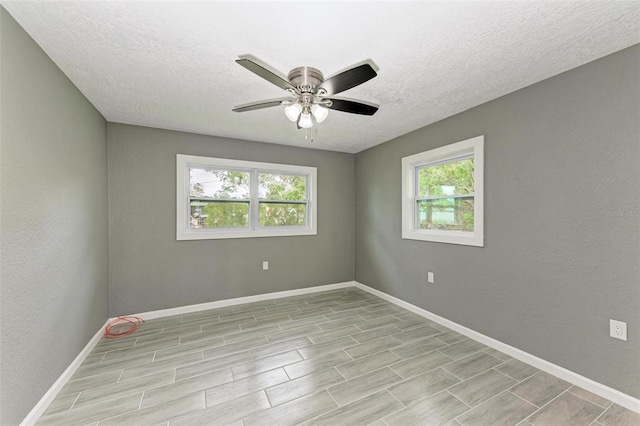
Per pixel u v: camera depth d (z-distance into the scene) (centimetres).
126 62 186
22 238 148
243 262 372
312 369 212
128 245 307
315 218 424
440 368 213
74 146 212
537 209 214
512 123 230
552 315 205
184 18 144
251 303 371
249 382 196
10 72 139
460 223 290
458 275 280
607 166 177
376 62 187
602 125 179
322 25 150
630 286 168
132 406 171
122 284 304
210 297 351
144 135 315
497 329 243
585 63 187
